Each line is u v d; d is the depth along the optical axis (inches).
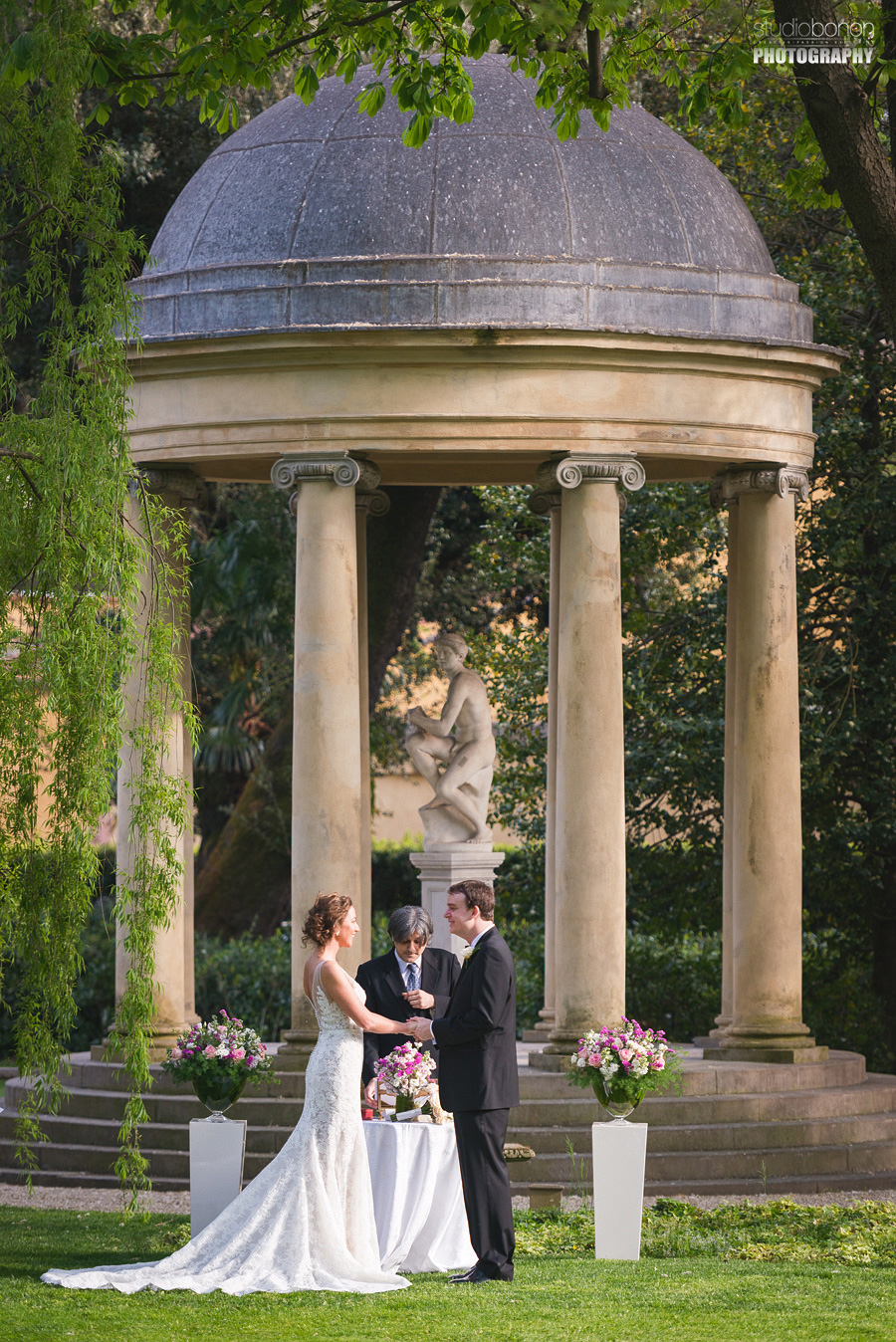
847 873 836.6
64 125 420.8
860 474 840.3
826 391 829.2
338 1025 380.5
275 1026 928.3
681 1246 430.9
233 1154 426.6
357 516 728.3
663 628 880.9
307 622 589.6
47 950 408.8
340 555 590.9
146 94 512.7
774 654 642.8
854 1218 470.6
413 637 1247.5
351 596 593.9
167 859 422.0
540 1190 487.2
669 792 865.5
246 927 1095.6
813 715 815.1
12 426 411.8
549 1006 721.0
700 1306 342.0
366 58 660.7
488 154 611.2
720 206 642.8
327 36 514.3
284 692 1082.1
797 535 852.0
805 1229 455.2
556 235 602.2
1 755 401.1
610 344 585.3
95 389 416.2
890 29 488.1
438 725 658.2
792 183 582.2
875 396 855.7
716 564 895.7
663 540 895.1
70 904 404.8
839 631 847.1
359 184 608.7
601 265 597.6
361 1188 377.1
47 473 402.6
